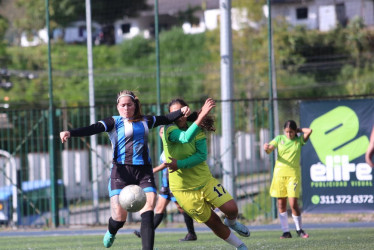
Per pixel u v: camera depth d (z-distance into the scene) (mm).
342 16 92375
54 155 37969
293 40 86938
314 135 34875
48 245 26578
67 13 100688
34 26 104062
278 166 26328
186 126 17406
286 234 25953
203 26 113750
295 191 26000
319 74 86562
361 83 81688
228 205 17047
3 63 97875
